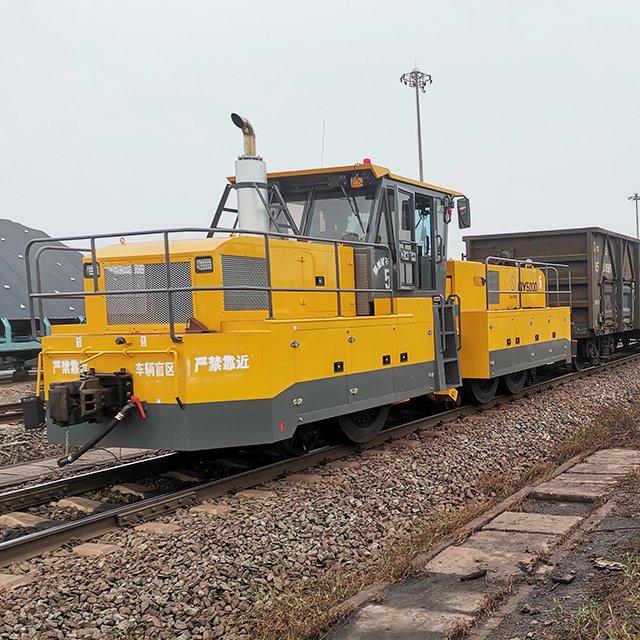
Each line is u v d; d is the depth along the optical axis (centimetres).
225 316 651
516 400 1129
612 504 567
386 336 791
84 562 456
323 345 687
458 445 812
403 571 456
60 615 386
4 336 1686
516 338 1131
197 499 589
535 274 1355
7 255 1798
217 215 815
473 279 1088
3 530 552
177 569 446
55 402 596
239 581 443
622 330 1755
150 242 718
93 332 713
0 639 358
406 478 682
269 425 612
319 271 761
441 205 983
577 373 1397
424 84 4069
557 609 378
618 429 923
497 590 408
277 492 610
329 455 736
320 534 530
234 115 767
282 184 846
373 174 796
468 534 526
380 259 819
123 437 632
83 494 644
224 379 601
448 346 962
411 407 1077
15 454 838
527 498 624
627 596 372
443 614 392
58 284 1889
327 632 387
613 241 1688
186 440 596
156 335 609
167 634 380
